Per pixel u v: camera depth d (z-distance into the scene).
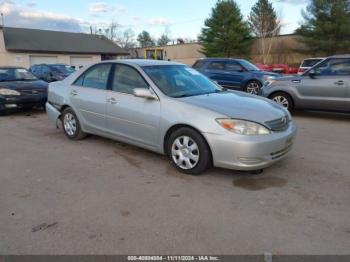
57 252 2.58
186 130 4.05
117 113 4.88
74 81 5.78
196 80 5.11
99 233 2.83
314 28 33.00
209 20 41.38
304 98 8.16
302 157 4.87
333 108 7.84
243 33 40.06
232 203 3.38
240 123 3.73
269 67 24.03
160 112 4.30
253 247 2.62
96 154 5.09
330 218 3.06
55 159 4.86
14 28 34.44
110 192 3.67
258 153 3.71
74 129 5.85
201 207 3.29
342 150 5.26
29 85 8.97
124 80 4.92
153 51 39.75
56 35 35.94
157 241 2.71
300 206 3.30
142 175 4.18
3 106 8.46
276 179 4.00
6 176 4.18
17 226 2.95
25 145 5.66
